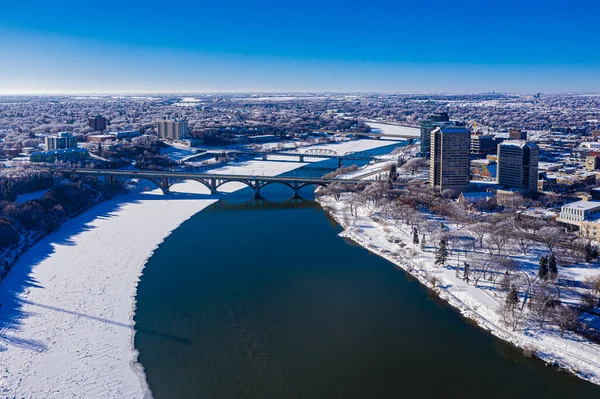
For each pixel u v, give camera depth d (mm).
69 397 174250
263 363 192000
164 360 194250
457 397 172375
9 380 182500
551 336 198625
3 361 193000
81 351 199625
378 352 198250
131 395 175000
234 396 174000
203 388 178250
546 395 171875
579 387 174125
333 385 179125
